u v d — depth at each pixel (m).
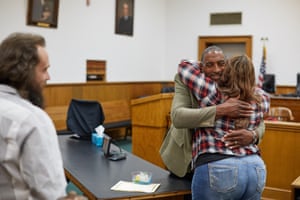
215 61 1.94
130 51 8.45
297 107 6.09
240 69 1.86
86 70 7.38
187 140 2.15
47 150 1.25
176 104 1.98
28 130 1.23
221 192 1.80
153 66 9.15
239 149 1.85
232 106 1.83
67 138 3.82
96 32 7.54
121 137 7.78
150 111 4.71
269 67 8.73
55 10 6.64
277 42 8.65
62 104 6.82
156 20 9.15
